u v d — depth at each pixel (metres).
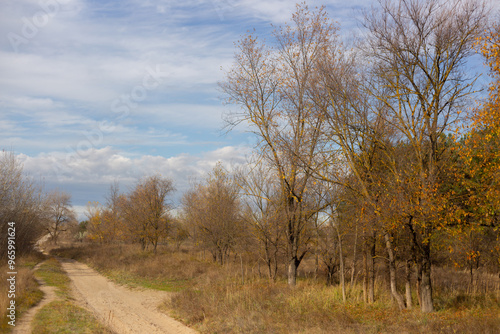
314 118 19.55
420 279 16.19
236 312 13.50
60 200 77.06
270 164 21.73
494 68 12.57
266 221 23.00
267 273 27.73
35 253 45.72
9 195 32.28
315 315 13.27
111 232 61.09
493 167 12.94
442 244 17.56
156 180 46.41
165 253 44.12
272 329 11.62
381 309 15.57
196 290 19.42
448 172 14.45
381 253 19.38
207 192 34.69
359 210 16.22
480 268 22.95
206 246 35.03
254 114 22.34
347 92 16.62
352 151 16.66
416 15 14.95
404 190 14.15
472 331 10.90
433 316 13.76
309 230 22.09
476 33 14.07
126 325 13.06
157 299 19.09
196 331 12.56
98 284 24.31
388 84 16.19
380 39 15.50
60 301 15.43
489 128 12.80
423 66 14.87
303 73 20.64
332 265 22.84
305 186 20.98
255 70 22.61
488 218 13.31
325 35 20.61
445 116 14.73
